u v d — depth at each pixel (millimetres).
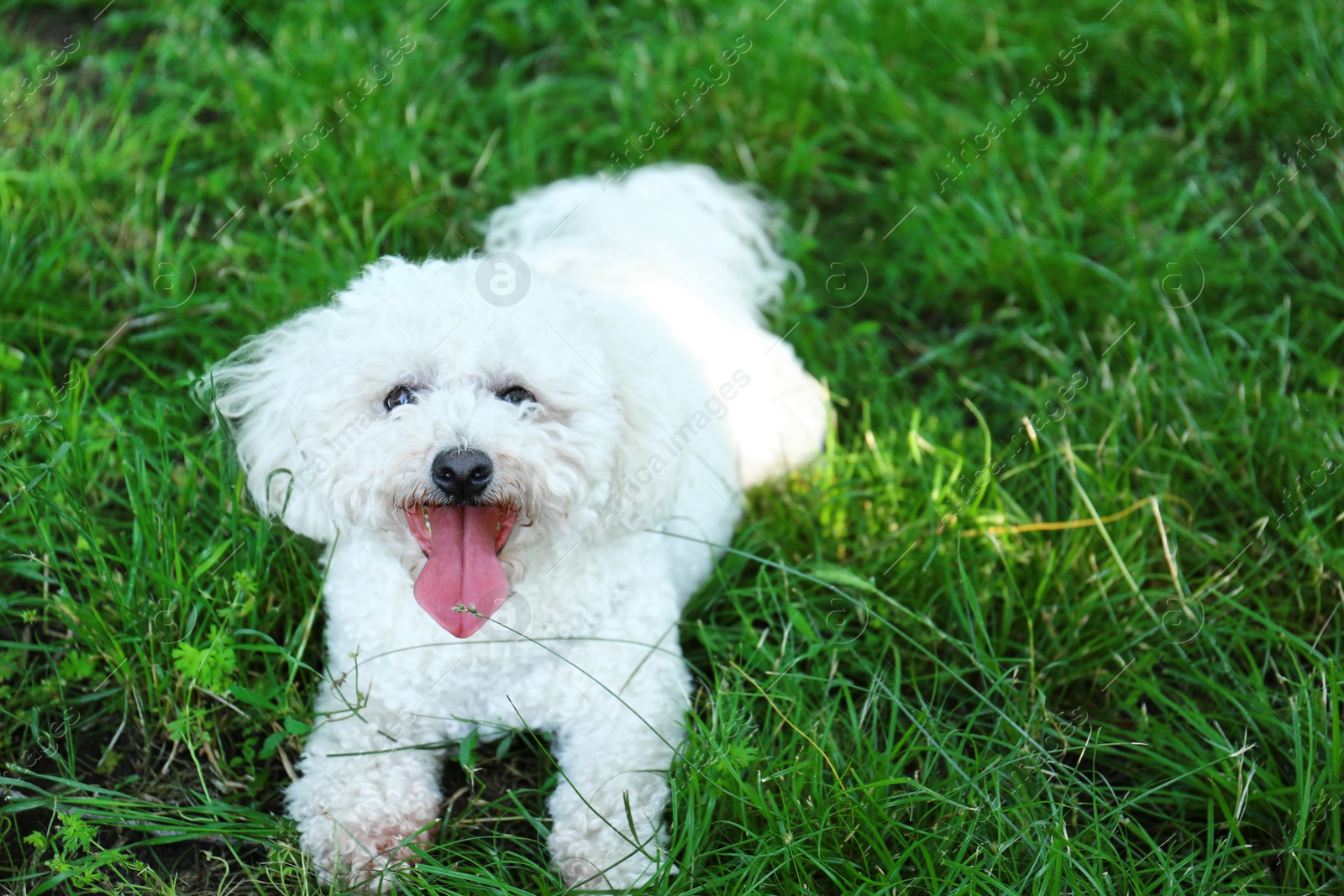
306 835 858
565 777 862
